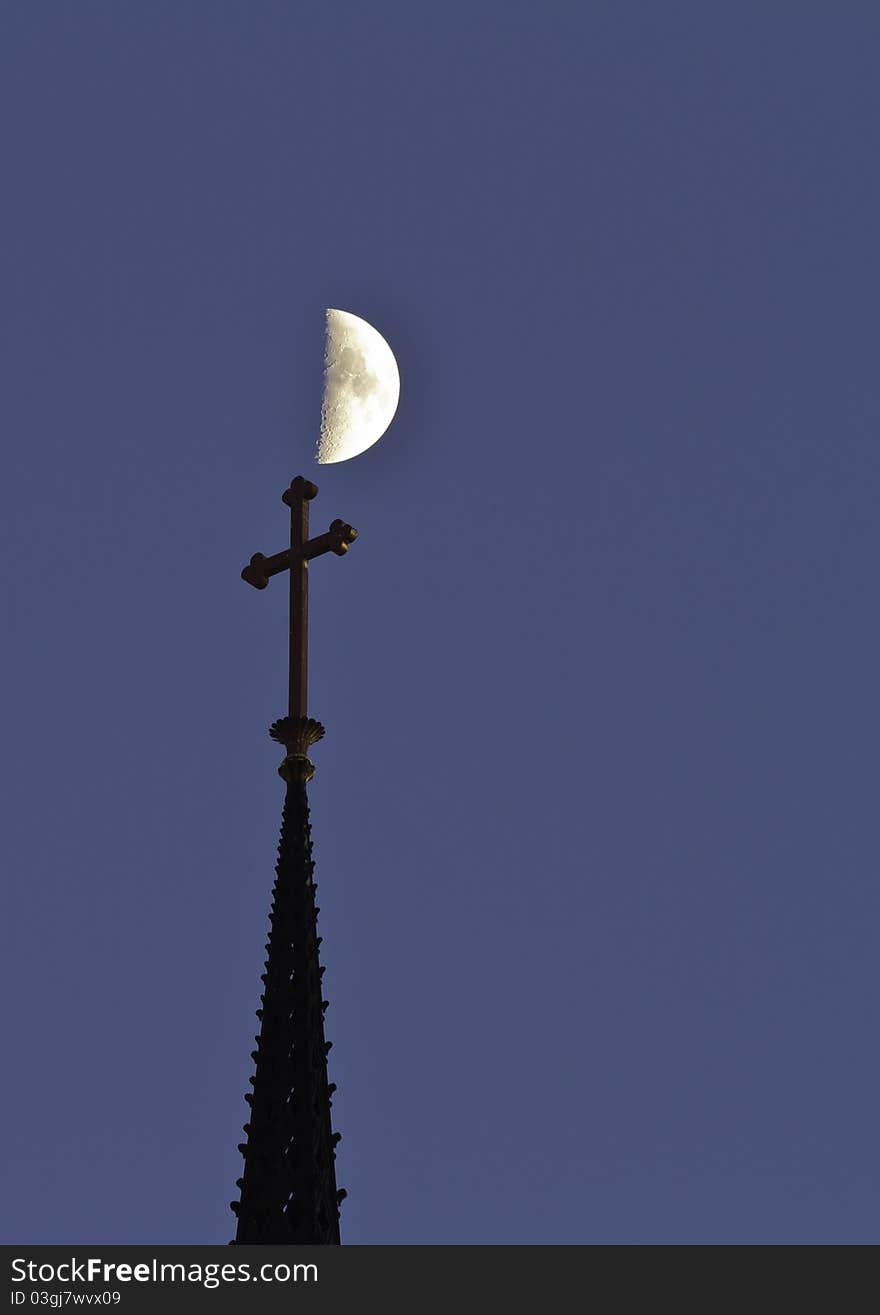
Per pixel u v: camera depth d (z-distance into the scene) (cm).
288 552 12862
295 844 11638
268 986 11019
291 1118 10431
